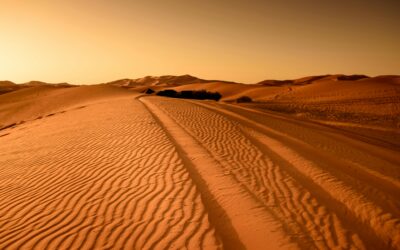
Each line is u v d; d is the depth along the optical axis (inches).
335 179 268.8
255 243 163.9
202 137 409.1
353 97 1584.6
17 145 453.4
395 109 1250.0
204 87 3368.6
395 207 215.9
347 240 169.8
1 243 172.6
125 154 324.5
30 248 165.6
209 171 273.3
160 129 435.2
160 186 237.6
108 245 164.1
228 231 175.0
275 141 421.7
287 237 170.1
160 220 187.3
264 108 1396.4
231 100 1809.8
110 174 269.9
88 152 347.3
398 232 180.2
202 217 189.6
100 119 585.3
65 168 298.7
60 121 681.0
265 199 218.8
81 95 1790.1
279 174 273.9
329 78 5477.4
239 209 201.6
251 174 270.2
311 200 220.4
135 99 1025.5
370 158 386.9
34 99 1856.5
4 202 230.1
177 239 167.0
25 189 254.2
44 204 220.2
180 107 759.7
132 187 238.7
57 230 182.5
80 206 212.2
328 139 513.3
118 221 188.5
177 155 310.2
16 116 1485.0
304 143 439.5
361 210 208.1
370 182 274.1
